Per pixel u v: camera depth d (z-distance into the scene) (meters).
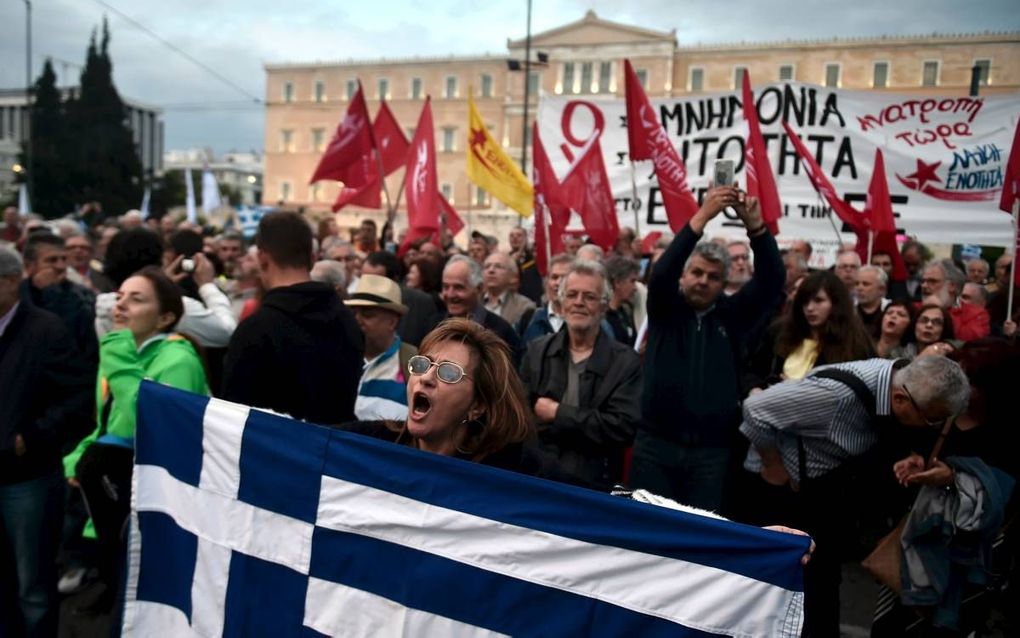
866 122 8.12
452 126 58.28
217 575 2.37
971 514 2.77
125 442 3.27
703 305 3.59
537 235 6.91
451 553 2.04
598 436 3.32
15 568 3.10
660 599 1.84
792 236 8.45
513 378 2.15
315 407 2.79
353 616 2.14
